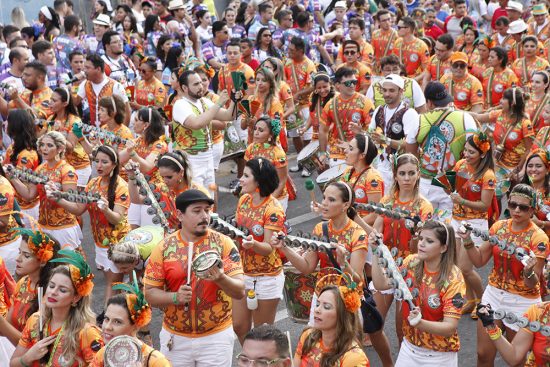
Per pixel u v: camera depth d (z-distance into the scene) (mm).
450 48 16094
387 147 11133
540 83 12898
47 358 6121
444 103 10898
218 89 15156
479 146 9422
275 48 17703
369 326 7598
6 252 8953
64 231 9961
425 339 6879
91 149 11320
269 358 5266
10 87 12875
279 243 7656
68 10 20406
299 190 14375
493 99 15445
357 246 7781
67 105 12000
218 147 12766
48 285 6098
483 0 22922
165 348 6926
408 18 17359
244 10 21422
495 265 7980
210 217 7438
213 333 6840
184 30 19078
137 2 21328
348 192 7781
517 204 7812
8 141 14414
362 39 17781
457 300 6781
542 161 9477
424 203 8602
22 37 18125
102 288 10750
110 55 16062
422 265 6992
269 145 10711
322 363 5879
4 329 6832
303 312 8156
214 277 6410
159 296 6707
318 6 21609
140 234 8875
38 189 10078
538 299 7910
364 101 12039
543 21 19453
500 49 15273
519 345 6324
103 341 6082
